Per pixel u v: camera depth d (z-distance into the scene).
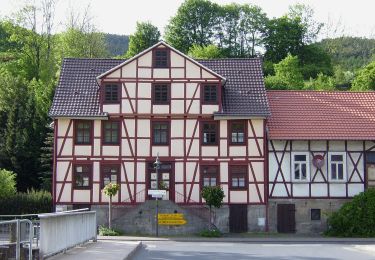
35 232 21.66
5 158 51.22
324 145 40.50
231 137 40.47
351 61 93.19
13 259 16.80
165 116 40.56
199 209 39.94
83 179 40.12
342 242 34.22
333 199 40.06
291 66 77.69
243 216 39.94
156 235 37.62
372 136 40.22
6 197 43.28
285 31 89.31
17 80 55.75
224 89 41.59
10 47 75.19
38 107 53.78
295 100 43.41
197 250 27.00
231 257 23.42
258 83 42.06
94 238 27.89
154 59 40.75
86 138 40.34
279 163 40.28
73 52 69.44
